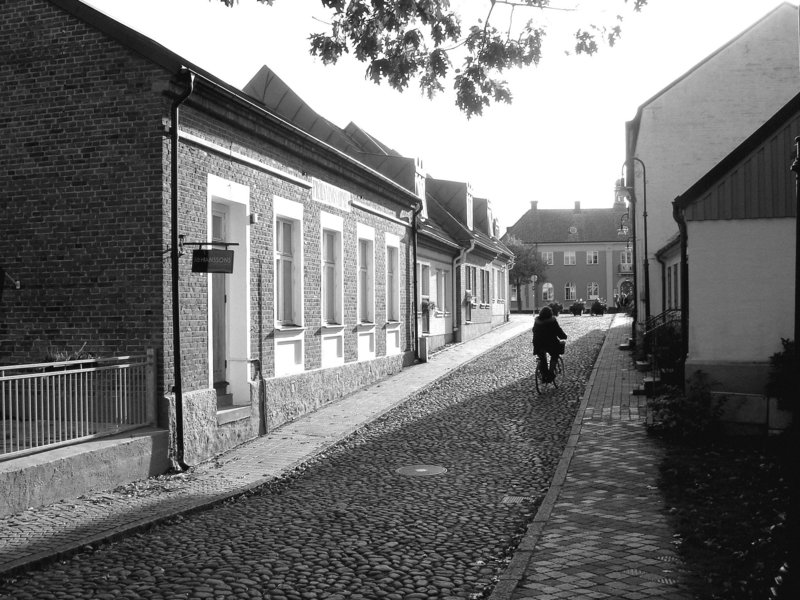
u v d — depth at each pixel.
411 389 17.78
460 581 5.88
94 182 10.35
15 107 10.70
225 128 11.69
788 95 25.42
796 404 4.70
